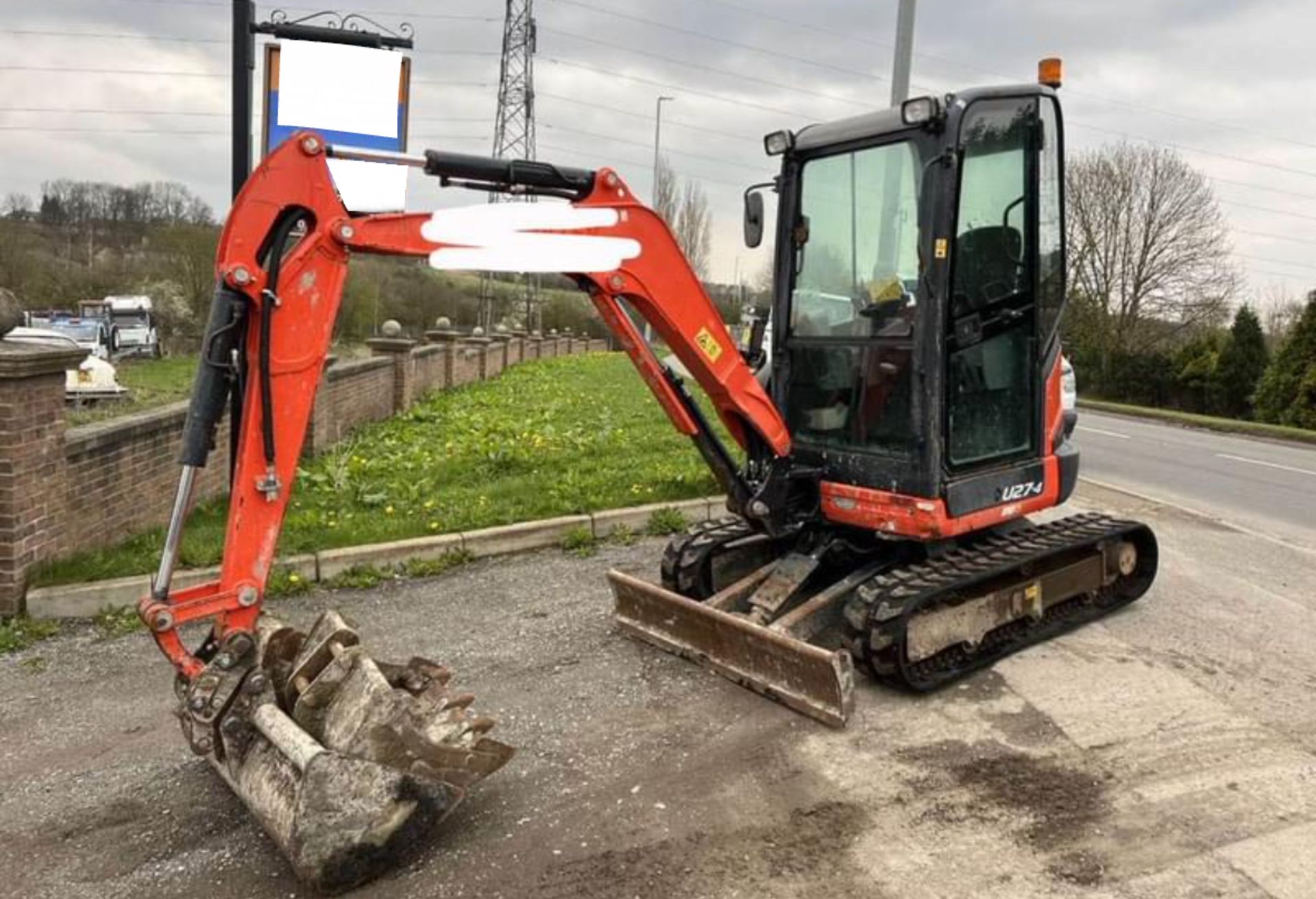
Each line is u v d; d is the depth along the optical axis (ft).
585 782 13.01
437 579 22.30
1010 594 17.12
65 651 17.63
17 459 18.48
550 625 19.15
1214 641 18.13
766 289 23.75
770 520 17.04
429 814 11.05
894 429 16.61
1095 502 31.76
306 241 11.88
